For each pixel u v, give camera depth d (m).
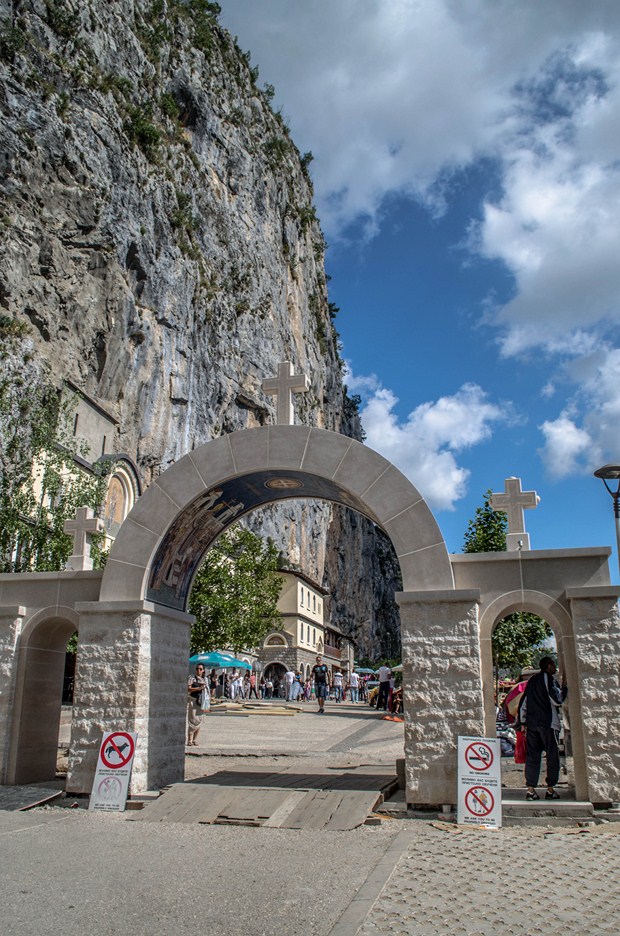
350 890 6.74
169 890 6.72
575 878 7.14
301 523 83.81
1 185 40.41
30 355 38.28
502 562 11.60
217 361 65.62
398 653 141.12
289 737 22.42
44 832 9.34
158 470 53.06
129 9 65.94
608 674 10.72
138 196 53.38
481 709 10.77
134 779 11.45
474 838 9.07
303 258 103.12
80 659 12.09
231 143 81.00
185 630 14.00
